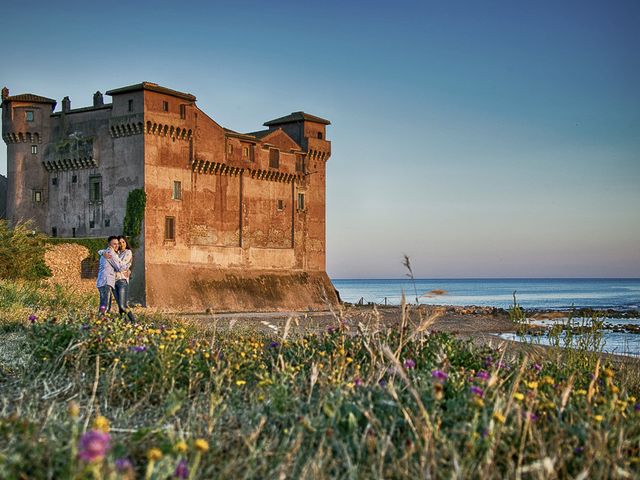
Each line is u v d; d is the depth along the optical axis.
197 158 59.75
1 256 36.31
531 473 6.35
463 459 6.30
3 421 6.78
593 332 13.29
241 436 7.12
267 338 15.19
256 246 66.00
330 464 6.58
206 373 9.91
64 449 6.16
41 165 61.56
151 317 22.67
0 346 12.20
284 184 69.44
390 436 6.71
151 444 6.93
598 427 6.95
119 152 57.22
